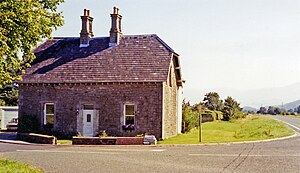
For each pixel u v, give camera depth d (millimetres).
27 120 36344
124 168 17328
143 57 36188
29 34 16844
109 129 34781
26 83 36312
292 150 24219
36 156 21641
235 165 18141
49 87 36250
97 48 38250
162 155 22062
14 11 16000
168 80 35531
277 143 28984
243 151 23797
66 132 35719
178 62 38344
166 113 35156
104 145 29141
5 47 15922
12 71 20953
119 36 38281
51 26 19141
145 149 25734
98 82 34781
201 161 19500
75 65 36812
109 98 34906
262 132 39312
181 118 42531
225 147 26469
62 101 35938
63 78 35781
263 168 17266
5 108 50312
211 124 57031
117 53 37125
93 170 16781
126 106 34688
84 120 35375
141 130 34094
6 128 47562
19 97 36844
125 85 34531
